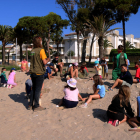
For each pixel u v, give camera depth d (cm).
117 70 668
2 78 793
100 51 2158
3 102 565
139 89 595
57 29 3612
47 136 323
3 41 3562
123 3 2116
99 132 337
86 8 2422
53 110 465
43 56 445
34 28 3272
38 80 457
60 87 702
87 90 652
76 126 366
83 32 2870
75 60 4975
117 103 374
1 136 323
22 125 371
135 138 311
